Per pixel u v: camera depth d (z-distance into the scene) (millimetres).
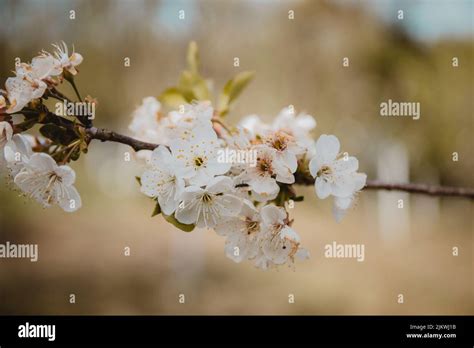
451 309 6605
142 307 6562
